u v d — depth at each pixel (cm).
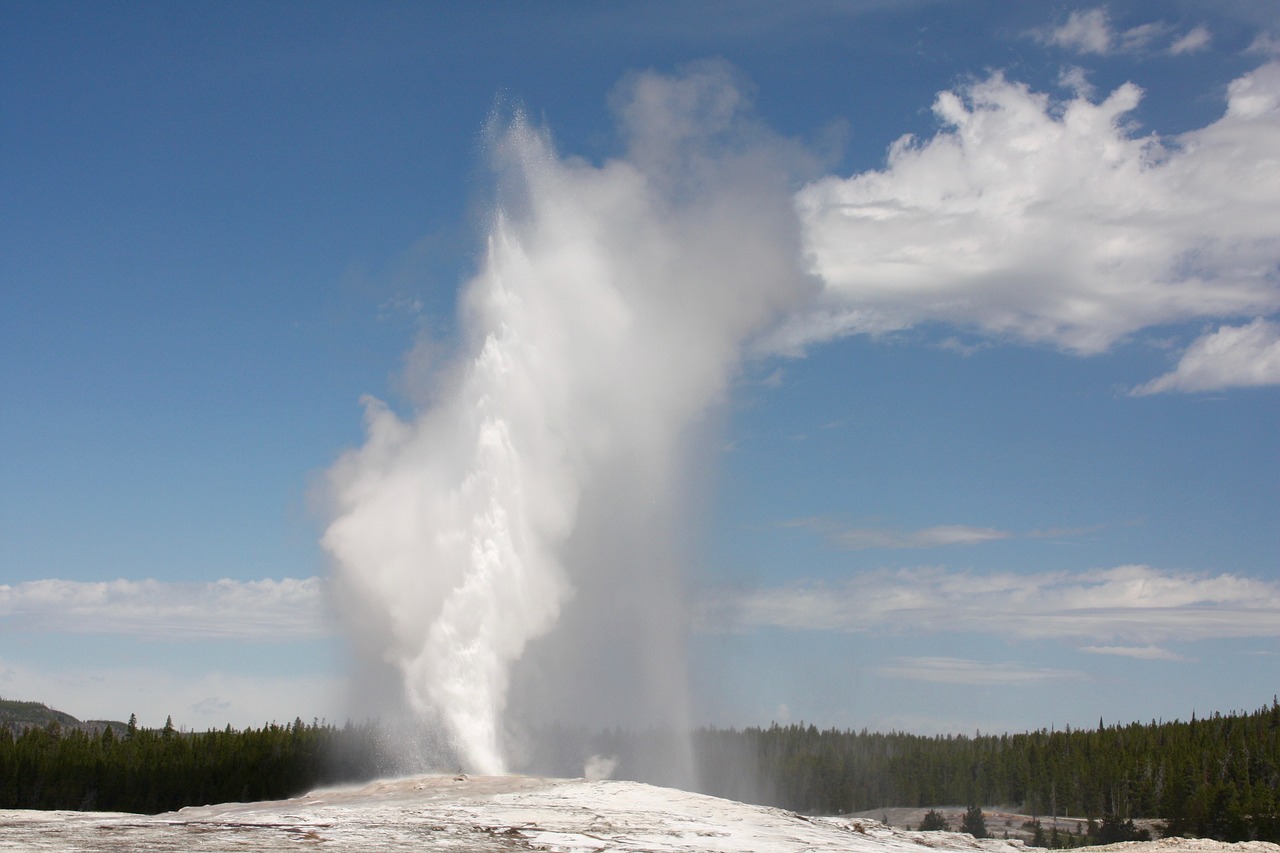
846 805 15125
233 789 9669
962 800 15600
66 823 3691
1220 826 12562
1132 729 17400
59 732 12269
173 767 10294
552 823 3794
